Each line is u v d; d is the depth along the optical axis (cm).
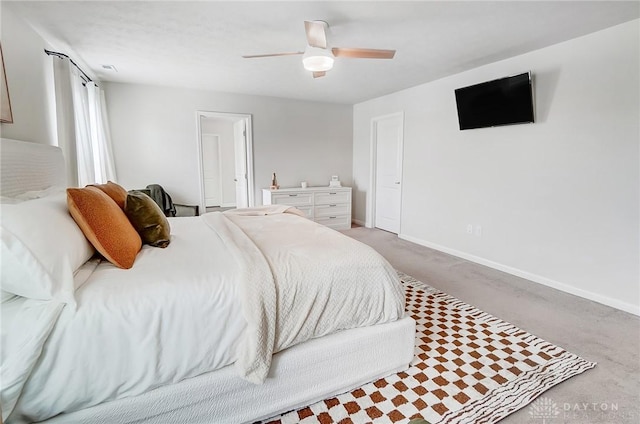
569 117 288
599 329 234
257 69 373
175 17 241
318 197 546
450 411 158
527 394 169
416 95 454
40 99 269
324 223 558
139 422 127
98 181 383
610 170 265
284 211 327
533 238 326
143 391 125
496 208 359
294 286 151
